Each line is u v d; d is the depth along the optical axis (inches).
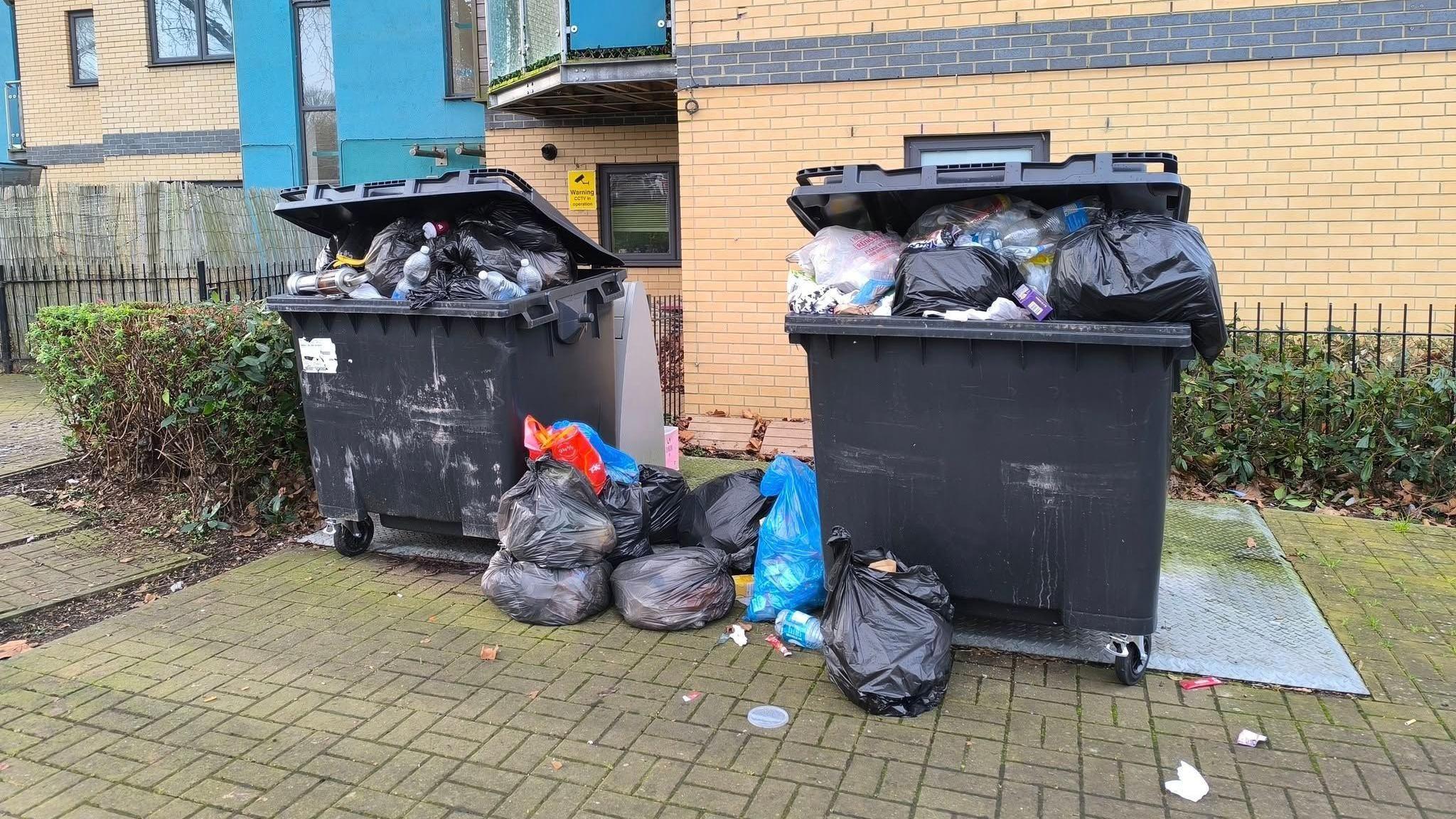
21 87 569.0
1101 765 114.2
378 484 175.8
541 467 159.3
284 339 203.6
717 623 155.6
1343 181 243.4
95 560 182.5
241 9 445.7
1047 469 129.3
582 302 187.5
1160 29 248.2
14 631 154.2
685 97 280.1
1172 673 137.0
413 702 130.0
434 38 397.4
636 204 351.9
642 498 170.6
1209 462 222.7
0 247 374.6
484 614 159.5
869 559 135.0
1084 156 128.6
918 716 125.8
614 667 140.3
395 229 175.0
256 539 195.8
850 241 141.5
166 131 505.0
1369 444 209.6
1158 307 119.5
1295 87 242.8
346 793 109.4
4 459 247.1
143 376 198.5
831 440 140.8
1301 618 153.5
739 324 285.3
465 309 160.6
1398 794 107.6
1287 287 250.7
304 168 452.4
